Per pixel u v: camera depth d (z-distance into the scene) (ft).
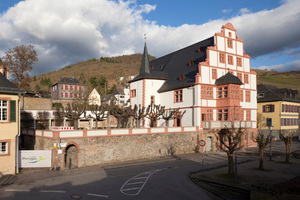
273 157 102.47
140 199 49.62
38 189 55.06
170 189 56.95
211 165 85.56
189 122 120.57
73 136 80.84
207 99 119.55
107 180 64.34
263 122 176.65
